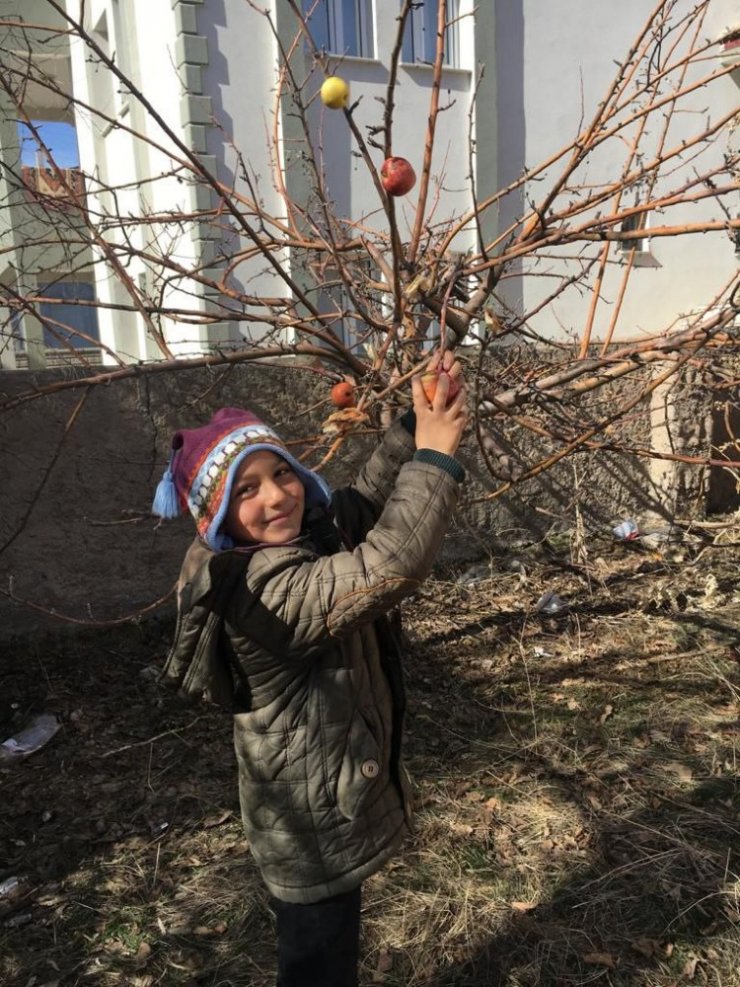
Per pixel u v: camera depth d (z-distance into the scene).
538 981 2.15
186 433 1.52
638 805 2.87
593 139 2.17
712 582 4.66
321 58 2.19
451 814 2.83
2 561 3.85
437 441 1.44
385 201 1.60
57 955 2.26
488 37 7.89
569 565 5.02
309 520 1.59
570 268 7.85
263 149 7.09
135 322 8.48
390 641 1.67
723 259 9.53
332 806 1.51
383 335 2.69
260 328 6.76
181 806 2.89
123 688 3.66
